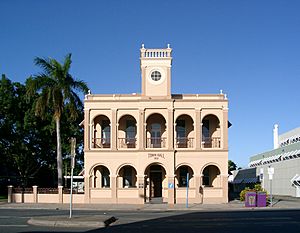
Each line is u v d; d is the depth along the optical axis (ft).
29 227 62.80
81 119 194.18
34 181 208.23
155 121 147.23
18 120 180.65
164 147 141.79
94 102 142.20
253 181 253.03
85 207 119.75
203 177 146.51
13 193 139.44
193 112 141.49
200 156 139.54
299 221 72.49
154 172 146.20
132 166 140.15
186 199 134.21
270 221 72.64
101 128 147.95
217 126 147.23
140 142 139.95
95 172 145.79
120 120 147.33
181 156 139.74
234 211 105.29
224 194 137.69
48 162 198.80
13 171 205.16
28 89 143.13
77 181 209.87
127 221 74.08
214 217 82.69
